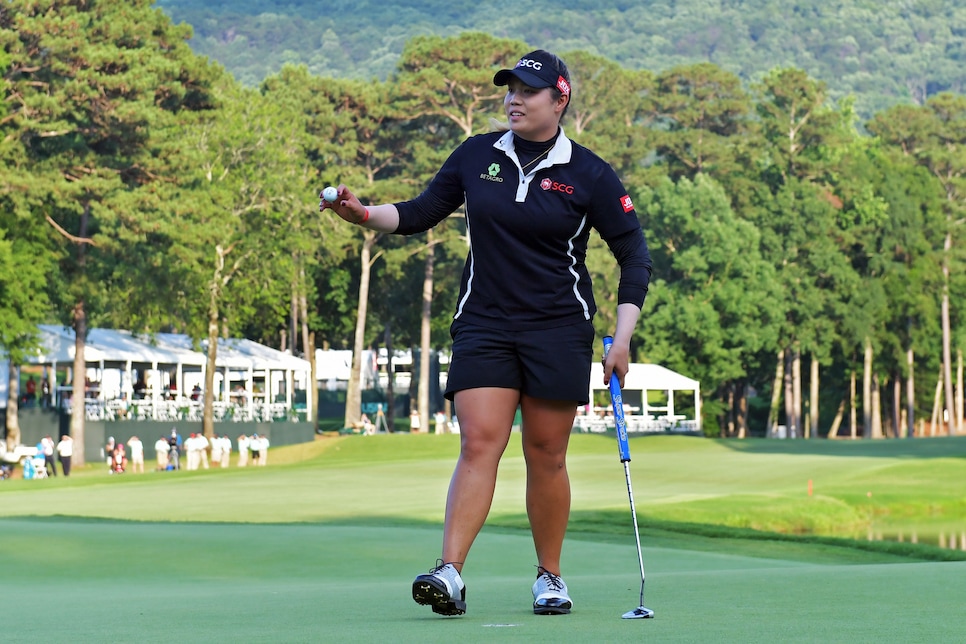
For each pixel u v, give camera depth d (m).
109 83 107.81
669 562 30.55
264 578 24.64
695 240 178.88
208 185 125.25
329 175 161.38
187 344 142.12
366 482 77.75
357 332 171.88
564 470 12.44
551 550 12.48
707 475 84.00
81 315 116.94
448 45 176.25
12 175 102.12
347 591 17.02
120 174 116.50
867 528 61.34
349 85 180.88
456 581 11.35
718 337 174.38
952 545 52.81
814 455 104.12
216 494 66.75
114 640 9.72
